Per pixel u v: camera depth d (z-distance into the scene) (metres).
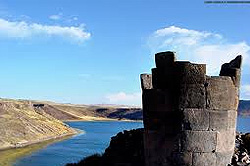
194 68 13.41
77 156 55.84
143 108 14.37
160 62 14.01
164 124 13.73
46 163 49.09
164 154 13.71
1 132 77.25
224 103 13.67
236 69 14.09
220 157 13.64
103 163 18.81
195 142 13.40
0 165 47.28
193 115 13.41
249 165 14.16
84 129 130.00
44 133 92.00
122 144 19.05
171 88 13.66
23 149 65.31
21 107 113.12
